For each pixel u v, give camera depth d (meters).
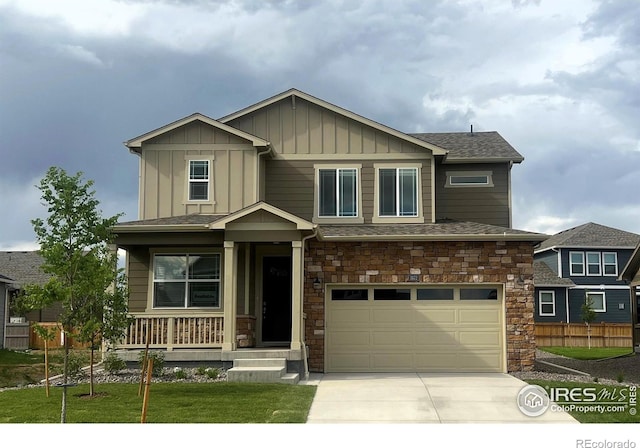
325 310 20.03
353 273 20.00
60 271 12.75
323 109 22.30
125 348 18.75
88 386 15.61
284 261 21.17
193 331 18.75
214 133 21.44
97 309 14.08
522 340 19.64
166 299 20.33
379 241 20.02
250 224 18.34
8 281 32.81
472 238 19.70
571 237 43.78
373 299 20.11
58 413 12.70
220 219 18.27
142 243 19.22
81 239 13.29
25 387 16.16
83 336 13.20
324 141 22.20
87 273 13.15
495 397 15.02
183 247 20.50
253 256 21.05
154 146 21.50
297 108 22.34
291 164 22.14
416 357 19.88
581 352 31.95
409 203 21.86
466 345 19.84
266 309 20.98
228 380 16.69
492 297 19.98
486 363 19.73
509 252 19.88
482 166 23.92
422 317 19.98
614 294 42.84
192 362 18.12
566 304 42.34
